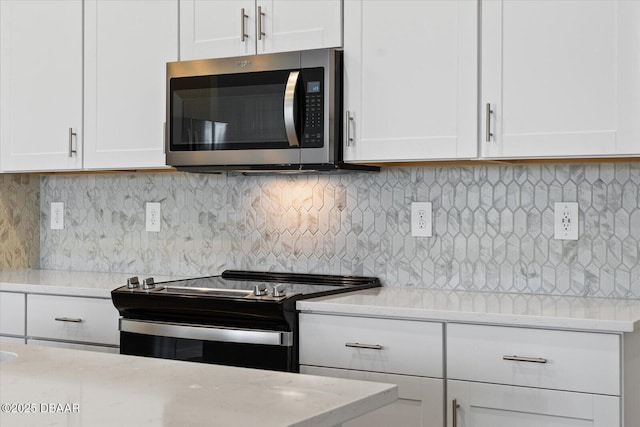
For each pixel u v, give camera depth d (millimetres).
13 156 3699
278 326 2705
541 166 2934
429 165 3074
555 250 2916
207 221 3646
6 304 3443
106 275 3773
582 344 2271
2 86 3721
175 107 3213
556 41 2545
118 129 3418
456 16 2701
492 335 2402
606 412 2242
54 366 1663
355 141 2887
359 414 1387
